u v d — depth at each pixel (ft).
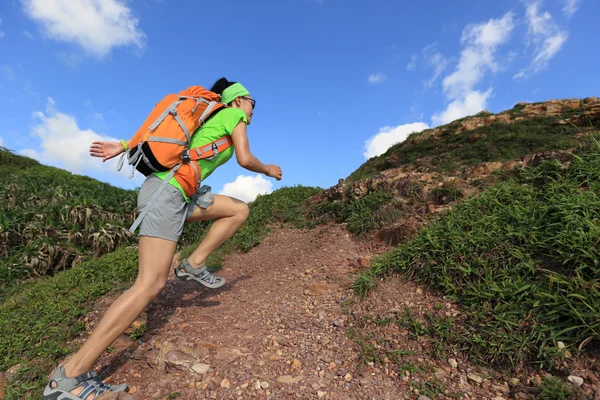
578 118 44.80
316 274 11.44
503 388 5.59
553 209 8.41
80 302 10.52
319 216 18.25
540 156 12.21
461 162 40.24
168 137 6.04
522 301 6.77
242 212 7.59
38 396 6.56
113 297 10.72
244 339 7.49
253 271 13.14
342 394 5.64
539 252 7.68
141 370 6.75
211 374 6.23
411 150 55.26
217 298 10.19
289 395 5.60
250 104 7.69
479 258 8.07
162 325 8.38
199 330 7.98
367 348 6.82
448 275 8.21
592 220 7.37
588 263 6.58
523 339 6.07
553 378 5.36
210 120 6.57
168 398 5.74
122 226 29.94
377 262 10.31
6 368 7.96
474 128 53.93
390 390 5.73
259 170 6.89
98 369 7.04
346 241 14.35
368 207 15.67
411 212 14.35
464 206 10.99
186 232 26.68
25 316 10.12
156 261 6.00
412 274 8.96
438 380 5.88
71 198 32.86
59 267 26.73
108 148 6.97
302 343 7.27
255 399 5.53
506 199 10.40
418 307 7.88
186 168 6.16
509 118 52.80
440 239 9.25
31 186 36.73
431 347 6.70
